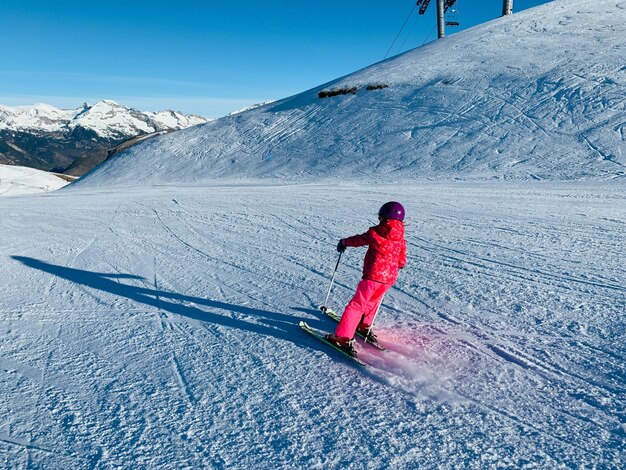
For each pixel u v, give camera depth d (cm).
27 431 281
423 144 2772
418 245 775
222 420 294
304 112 4278
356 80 4406
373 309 415
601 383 331
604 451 260
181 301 532
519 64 3428
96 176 4403
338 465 250
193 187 2503
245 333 439
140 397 322
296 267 666
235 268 666
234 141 4178
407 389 332
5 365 370
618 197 1297
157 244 835
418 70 4012
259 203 1393
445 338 419
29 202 1659
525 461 253
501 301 501
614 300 487
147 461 254
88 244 845
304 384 341
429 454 259
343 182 2352
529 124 2602
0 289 581
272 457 257
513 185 1759
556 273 589
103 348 405
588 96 2686
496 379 344
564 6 4662
